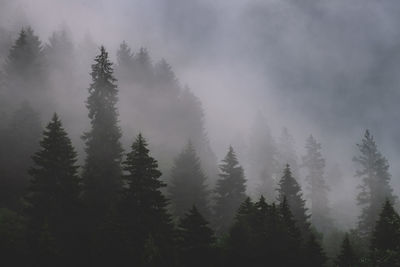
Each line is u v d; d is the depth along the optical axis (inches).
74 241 1192.8
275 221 1387.8
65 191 1261.1
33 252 1106.7
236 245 1289.4
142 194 1220.5
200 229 1228.5
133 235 1164.5
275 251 1304.1
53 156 1300.4
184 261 1187.9
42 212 1224.8
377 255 1175.0
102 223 1222.9
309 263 1339.8
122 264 1132.5
